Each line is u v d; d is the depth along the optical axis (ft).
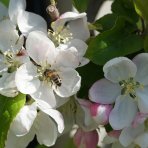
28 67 1.05
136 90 1.11
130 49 1.08
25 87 1.03
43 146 1.22
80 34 1.10
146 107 1.08
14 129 1.01
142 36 1.12
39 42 1.03
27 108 1.02
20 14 1.06
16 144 1.08
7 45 1.07
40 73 1.06
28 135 1.09
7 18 1.10
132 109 1.10
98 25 1.15
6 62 1.07
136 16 1.14
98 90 1.08
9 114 1.00
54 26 1.09
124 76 1.10
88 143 1.14
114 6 1.16
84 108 1.07
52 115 1.02
